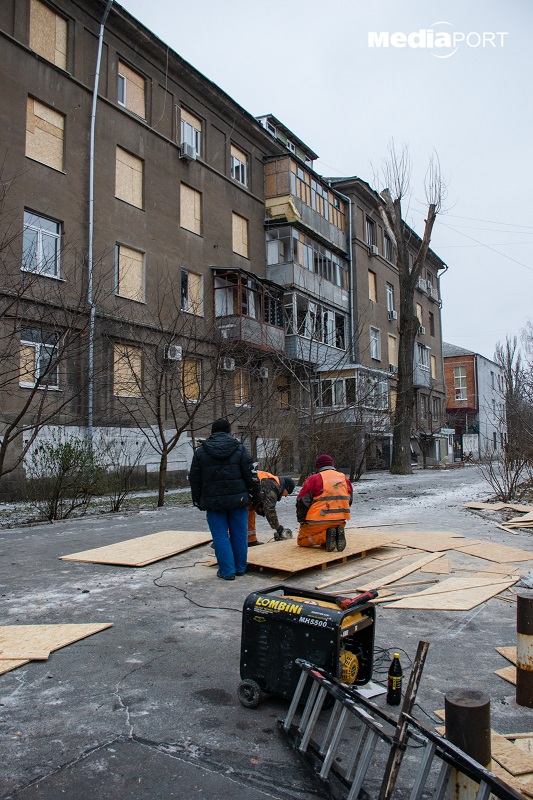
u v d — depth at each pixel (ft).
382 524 36.04
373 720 8.80
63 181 61.46
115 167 68.39
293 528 34.58
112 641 15.53
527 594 12.40
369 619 12.39
